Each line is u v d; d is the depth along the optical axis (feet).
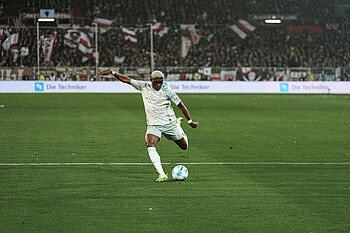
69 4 539.29
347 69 468.34
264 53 534.78
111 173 100.07
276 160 118.01
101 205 74.54
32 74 432.66
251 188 87.04
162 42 525.34
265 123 206.18
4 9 516.73
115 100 337.11
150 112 94.68
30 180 92.73
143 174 99.30
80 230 62.64
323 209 73.15
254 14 573.33
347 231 62.80
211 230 62.85
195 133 171.12
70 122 203.10
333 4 591.37
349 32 552.00
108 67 447.83
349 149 136.67
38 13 520.42
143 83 94.43
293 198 79.87
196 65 512.22
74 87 428.56
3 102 312.50
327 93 446.60
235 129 184.14
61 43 498.69
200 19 563.48
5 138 154.20
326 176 98.73
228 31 547.49
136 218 67.87
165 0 573.33
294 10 581.12
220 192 83.66
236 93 435.12
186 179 94.48
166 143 143.84
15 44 483.10
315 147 140.15
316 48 542.98
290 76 457.68
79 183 90.22
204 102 329.93
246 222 66.33
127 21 537.65
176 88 437.99
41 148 134.21
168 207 73.61
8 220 66.74
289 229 63.46
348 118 230.07
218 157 121.70
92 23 522.88
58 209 72.28
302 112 260.62
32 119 213.87
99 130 176.65
